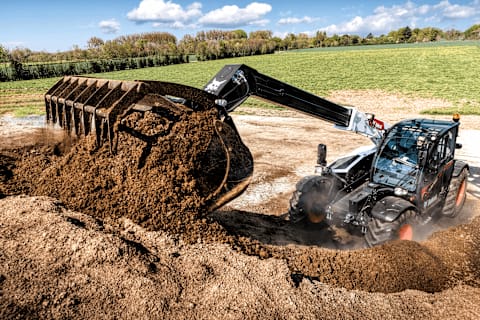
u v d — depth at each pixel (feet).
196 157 15.79
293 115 59.72
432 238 18.43
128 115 16.31
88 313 10.63
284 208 24.25
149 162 15.60
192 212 15.39
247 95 17.24
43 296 10.93
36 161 20.08
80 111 18.08
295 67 147.54
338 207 18.94
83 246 12.90
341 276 14.42
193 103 16.72
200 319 10.87
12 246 12.81
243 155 16.56
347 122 21.30
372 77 107.04
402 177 19.02
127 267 12.38
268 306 11.66
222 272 13.10
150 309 10.95
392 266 14.88
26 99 75.51
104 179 16.22
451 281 15.02
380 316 12.03
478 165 33.71
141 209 15.15
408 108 67.15
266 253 15.53
